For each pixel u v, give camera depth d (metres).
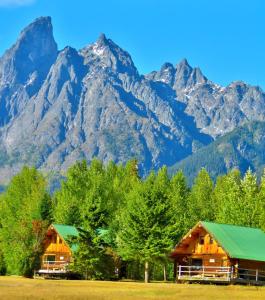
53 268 107.81
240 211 111.50
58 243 111.56
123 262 103.56
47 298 51.16
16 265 103.75
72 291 60.34
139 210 93.00
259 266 91.06
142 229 92.31
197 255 93.62
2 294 54.38
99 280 94.12
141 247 91.94
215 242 91.88
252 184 136.25
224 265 90.25
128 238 93.12
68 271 101.12
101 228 99.75
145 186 95.50
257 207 111.56
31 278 98.69
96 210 95.75
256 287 74.88
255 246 90.94
